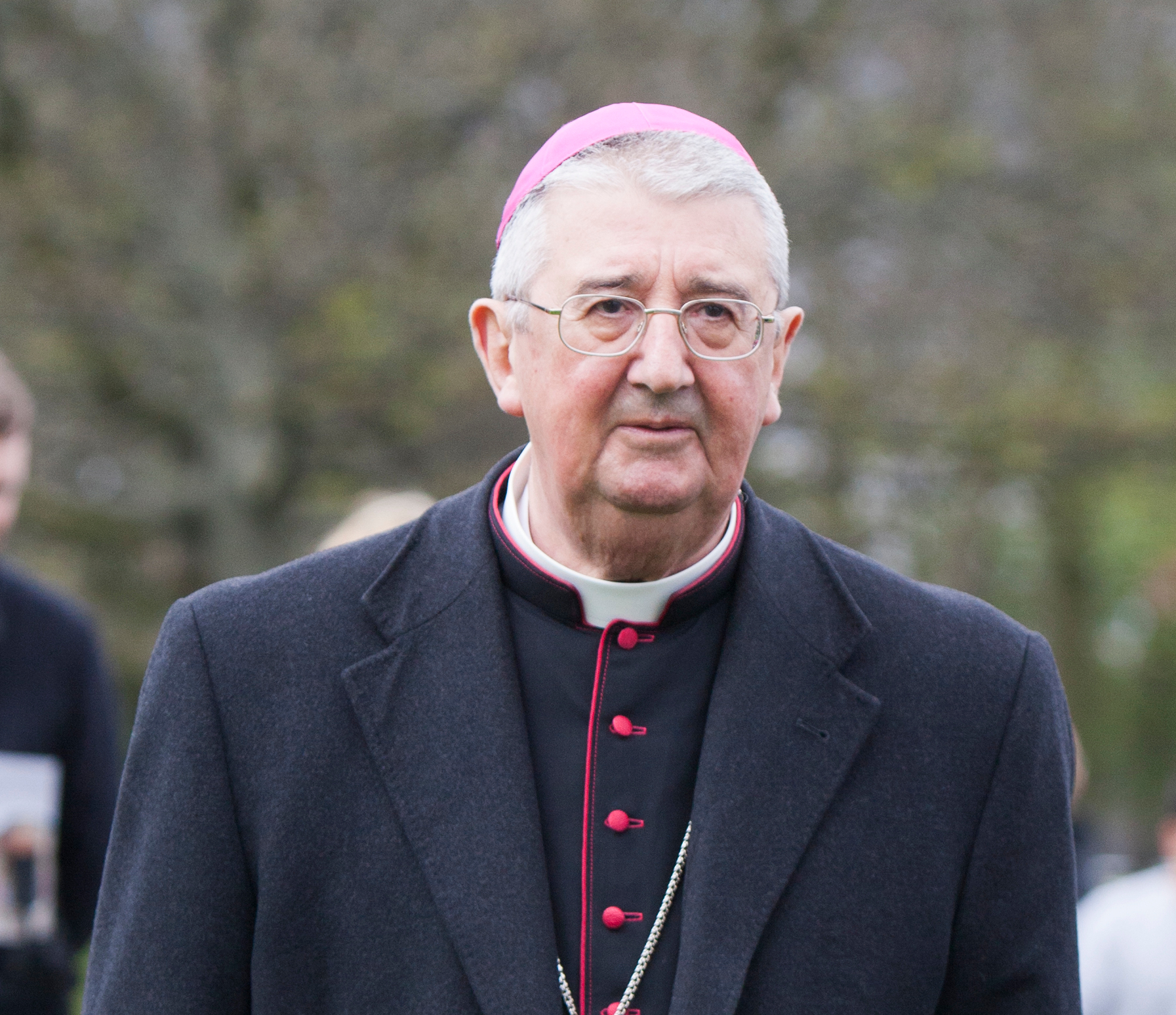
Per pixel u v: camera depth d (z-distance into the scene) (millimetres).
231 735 6918
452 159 32469
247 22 31578
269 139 31406
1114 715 72562
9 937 12102
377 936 6660
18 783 12320
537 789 6926
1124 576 76812
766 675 7023
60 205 31750
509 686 6965
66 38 32031
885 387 33094
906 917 6754
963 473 34875
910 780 6938
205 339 32281
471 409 33281
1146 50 35000
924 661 7160
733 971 6457
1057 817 7082
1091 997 14453
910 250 33625
